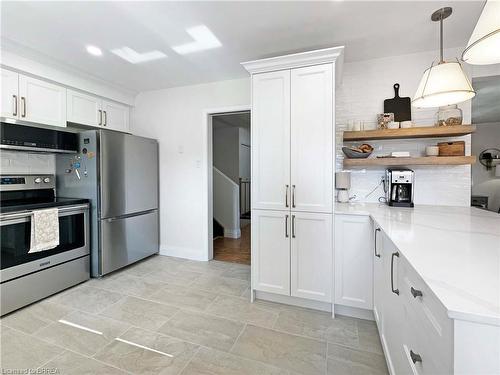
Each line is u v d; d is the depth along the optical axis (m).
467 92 1.48
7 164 2.55
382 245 1.59
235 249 3.94
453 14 1.79
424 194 2.40
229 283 2.69
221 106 3.18
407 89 2.41
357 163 2.32
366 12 1.77
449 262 0.92
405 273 1.08
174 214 3.50
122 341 1.75
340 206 2.32
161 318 2.03
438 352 0.73
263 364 1.55
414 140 2.42
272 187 2.21
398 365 1.23
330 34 2.06
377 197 2.54
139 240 3.23
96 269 2.77
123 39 2.14
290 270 2.19
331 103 2.00
